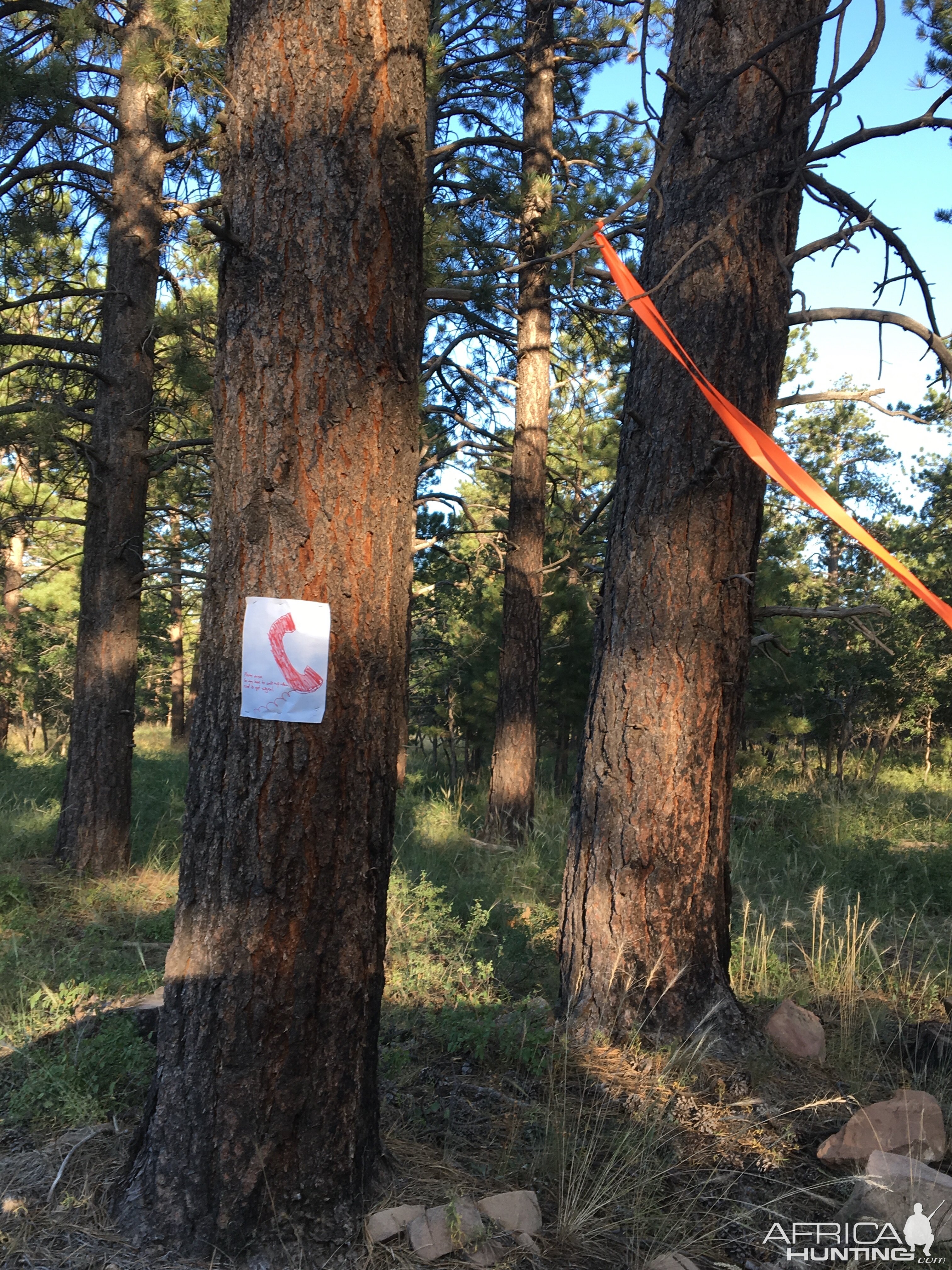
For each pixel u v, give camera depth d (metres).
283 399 2.53
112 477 7.39
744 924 5.38
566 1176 2.90
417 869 7.44
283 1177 2.48
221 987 2.49
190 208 7.73
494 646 14.27
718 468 4.07
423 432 12.31
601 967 4.07
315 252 2.52
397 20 2.58
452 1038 3.69
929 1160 3.03
